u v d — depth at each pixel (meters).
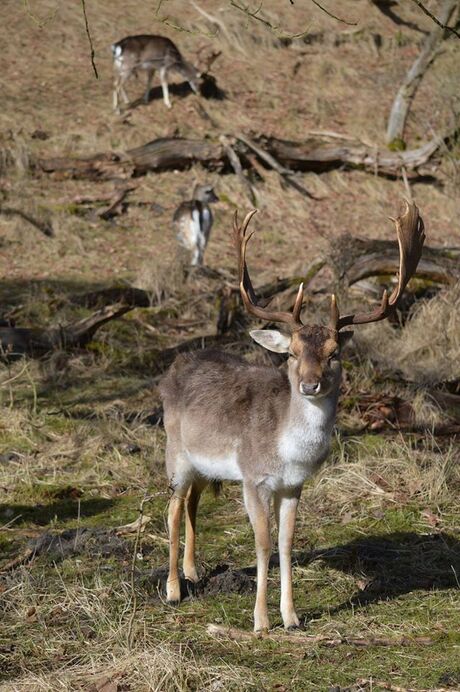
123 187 23.28
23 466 11.39
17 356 14.79
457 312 15.88
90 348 15.18
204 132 25.98
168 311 16.83
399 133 27.00
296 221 23.11
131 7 31.59
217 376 8.30
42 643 7.49
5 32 29.48
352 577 8.77
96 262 20.11
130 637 7.34
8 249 20.25
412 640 7.52
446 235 23.16
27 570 8.77
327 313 15.54
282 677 6.94
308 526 10.02
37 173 23.45
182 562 9.12
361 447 11.94
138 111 26.59
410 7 32.50
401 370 14.36
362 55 31.06
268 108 27.80
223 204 23.33
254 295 8.21
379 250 16.52
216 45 30.09
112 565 8.97
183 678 6.81
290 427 7.52
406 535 9.80
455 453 11.91
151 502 10.57
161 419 12.73
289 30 31.16
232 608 8.14
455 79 26.17
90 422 12.62
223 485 11.05
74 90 27.30
